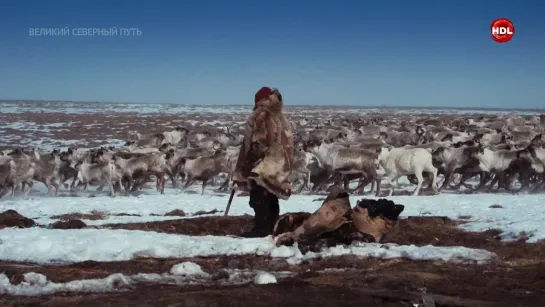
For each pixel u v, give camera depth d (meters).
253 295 6.98
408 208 15.11
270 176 10.21
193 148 29.11
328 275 8.15
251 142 10.18
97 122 68.62
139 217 14.28
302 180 24.89
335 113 113.62
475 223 12.29
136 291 7.30
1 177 22.95
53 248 9.23
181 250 9.39
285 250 9.25
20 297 7.04
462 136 32.31
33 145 42.66
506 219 12.59
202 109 132.25
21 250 9.16
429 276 8.00
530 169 23.23
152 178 30.00
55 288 7.33
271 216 10.63
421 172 21.67
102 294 7.15
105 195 24.64
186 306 6.52
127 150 29.20
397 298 6.95
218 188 26.59
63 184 28.41
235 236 10.74
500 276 8.09
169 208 16.38
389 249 9.41
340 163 22.75
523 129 38.97
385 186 25.39
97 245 9.51
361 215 10.00
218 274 8.05
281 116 10.39
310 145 23.31
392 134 36.66
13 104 142.88
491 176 26.20
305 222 9.70
